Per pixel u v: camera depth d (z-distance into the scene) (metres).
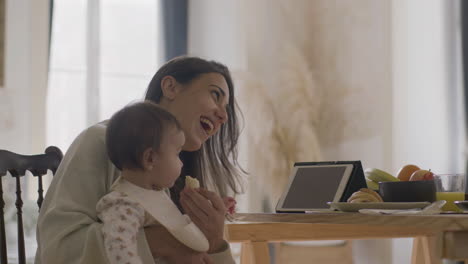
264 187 4.68
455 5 4.65
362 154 4.90
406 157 4.84
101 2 4.82
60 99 4.63
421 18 4.83
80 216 1.34
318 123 5.07
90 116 4.69
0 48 4.29
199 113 1.58
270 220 1.71
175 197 1.56
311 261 4.42
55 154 1.94
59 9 4.66
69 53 4.67
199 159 1.74
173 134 1.35
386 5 4.91
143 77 4.89
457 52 4.63
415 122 4.82
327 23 5.13
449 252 1.17
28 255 3.44
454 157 4.56
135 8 4.90
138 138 1.31
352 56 5.00
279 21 5.05
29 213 3.71
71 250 1.29
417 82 4.83
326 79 5.12
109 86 4.80
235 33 4.96
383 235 1.87
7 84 4.31
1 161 1.77
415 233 1.94
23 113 4.35
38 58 4.41
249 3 4.99
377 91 4.87
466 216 1.21
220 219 1.37
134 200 1.29
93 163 1.42
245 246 1.92
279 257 4.43
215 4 4.96
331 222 1.51
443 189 1.74
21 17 4.38
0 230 1.71
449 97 4.64
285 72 4.95
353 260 4.76
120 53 4.85
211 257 1.40
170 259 1.33
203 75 1.61
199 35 4.93
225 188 1.78
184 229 1.29
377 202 1.52
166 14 4.85
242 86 4.80
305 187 1.87
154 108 1.36
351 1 5.00
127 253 1.23
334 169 1.84
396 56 4.92
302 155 4.80
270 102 4.82
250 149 4.70
